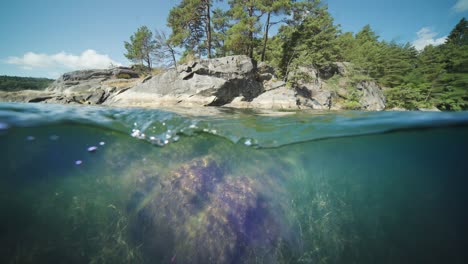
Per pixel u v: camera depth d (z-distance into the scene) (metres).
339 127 5.04
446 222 4.15
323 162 5.54
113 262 2.55
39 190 3.21
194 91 15.65
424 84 19.09
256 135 4.77
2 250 2.43
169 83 16.17
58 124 4.09
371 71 24.94
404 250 3.42
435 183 5.86
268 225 3.26
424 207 4.80
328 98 20.16
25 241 2.57
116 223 2.97
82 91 18.83
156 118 5.49
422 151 5.72
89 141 4.16
